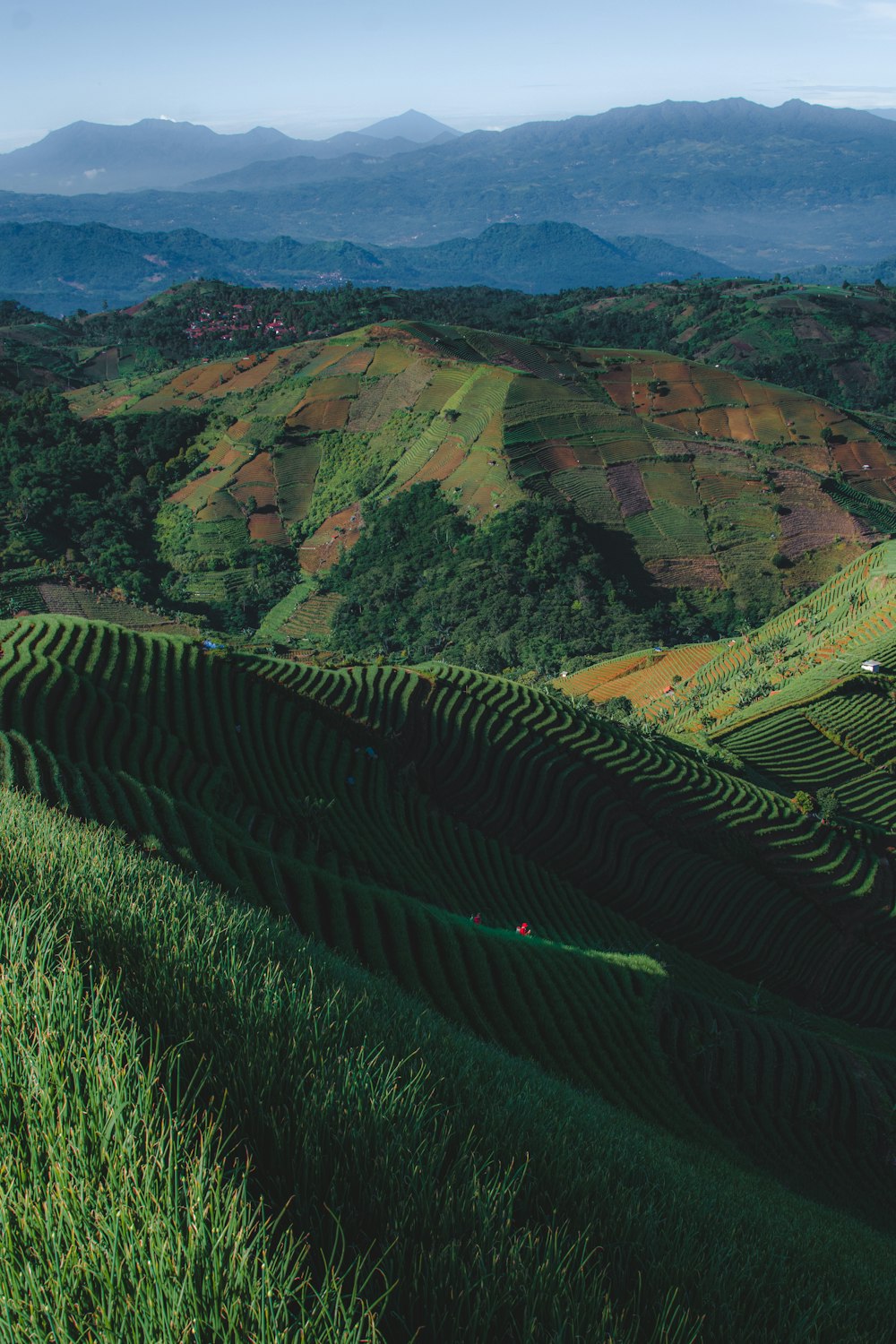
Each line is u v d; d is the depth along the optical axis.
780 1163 38.22
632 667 156.75
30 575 199.25
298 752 74.12
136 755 59.97
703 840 84.06
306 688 87.25
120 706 67.06
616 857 79.38
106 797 43.72
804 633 137.50
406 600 193.88
